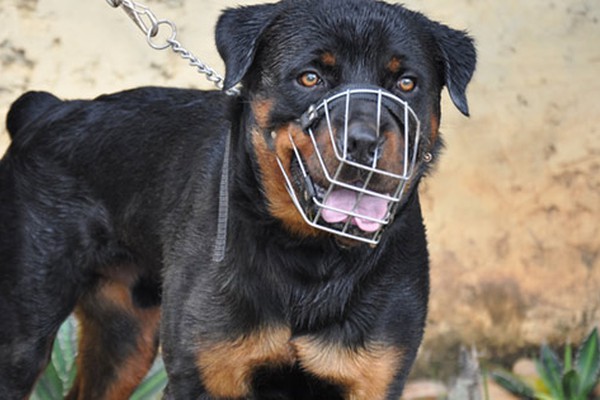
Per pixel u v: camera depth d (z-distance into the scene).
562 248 8.98
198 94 6.90
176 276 6.05
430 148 5.84
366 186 5.30
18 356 6.84
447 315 8.87
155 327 7.32
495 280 8.91
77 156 6.90
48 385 7.48
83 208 6.88
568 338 8.92
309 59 5.56
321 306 5.93
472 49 5.96
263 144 5.72
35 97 7.30
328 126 5.38
